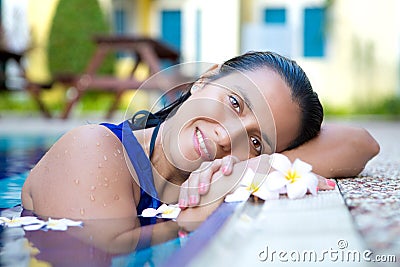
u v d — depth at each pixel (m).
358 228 0.95
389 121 8.07
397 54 10.26
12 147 4.07
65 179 1.32
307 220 1.03
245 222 1.03
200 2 10.57
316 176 1.48
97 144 1.36
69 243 1.03
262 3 10.78
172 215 1.30
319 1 10.56
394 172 2.06
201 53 10.52
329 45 10.50
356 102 10.03
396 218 1.03
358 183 1.64
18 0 10.49
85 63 10.09
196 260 0.80
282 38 10.11
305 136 1.71
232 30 10.07
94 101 9.63
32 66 10.25
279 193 1.37
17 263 0.90
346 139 1.81
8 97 9.60
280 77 1.55
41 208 1.35
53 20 10.16
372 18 10.32
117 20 11.02
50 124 6.24
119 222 1.23
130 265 0.88
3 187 2.19
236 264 0.76
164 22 10.87
